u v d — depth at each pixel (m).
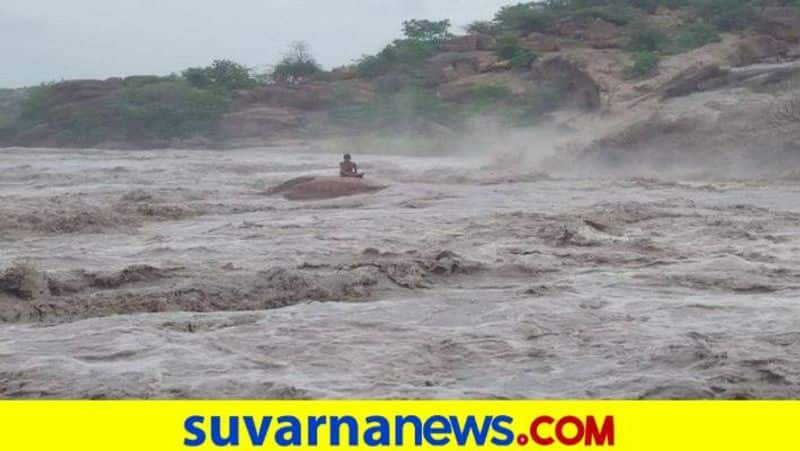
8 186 37.38
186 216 23.94
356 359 9.12
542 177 35.84
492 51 105.00
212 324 10.67
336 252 16.41
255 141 93.38
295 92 102.69
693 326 10.21
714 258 14.62
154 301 11.90
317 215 23.08
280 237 18.78
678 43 85.62
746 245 16.14
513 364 8.90
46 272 13.48
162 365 8.93
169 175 43.44
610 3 104.88
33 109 106.25
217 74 112.44
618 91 71.81
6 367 9.01
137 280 13.49
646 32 88.12
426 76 101.31
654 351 9.00
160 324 10.62
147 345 9.65
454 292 12.34
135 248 17.55
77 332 10.31
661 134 41.78
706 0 94.06
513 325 10.31
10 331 10.55
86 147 97.94
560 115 78.69
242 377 8.52
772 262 14.45
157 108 96.00
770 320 10.43
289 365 8.93
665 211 21.28
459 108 87.88
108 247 17.77
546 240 17.17
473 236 18.12
